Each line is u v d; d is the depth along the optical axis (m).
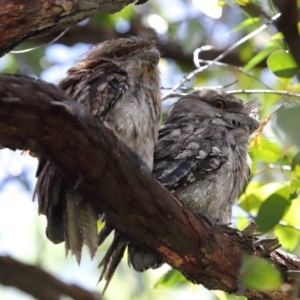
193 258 8.34
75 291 13.15
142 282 15.52
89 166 6.86
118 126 8.77
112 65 9.39
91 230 8.10
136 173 7.08
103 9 7.86
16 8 7.25
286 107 4.97
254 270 6.96
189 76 11.81
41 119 6.42
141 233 7.82
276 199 10.65
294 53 5.01
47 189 8.23
